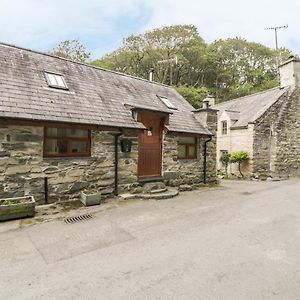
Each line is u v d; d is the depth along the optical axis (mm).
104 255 4410
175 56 30125
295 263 4133
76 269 3916
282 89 18219
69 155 7922
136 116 9289
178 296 3217
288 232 5609
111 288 3395
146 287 3418
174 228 5832
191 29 33094
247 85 34562
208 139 12031
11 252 4492
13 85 7418
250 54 37625
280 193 10586
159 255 4410
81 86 9328
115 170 8852
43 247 4719
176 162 10883
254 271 3861
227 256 4379
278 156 17047
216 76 36469
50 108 7441
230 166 18438
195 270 3885
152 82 13547
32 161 7113
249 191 11008
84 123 7695
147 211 7250
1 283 3521
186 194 9906
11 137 6785
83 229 5703
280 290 3357
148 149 10094
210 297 3195
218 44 37906
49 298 3182
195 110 12539
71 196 7840
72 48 29125
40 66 9016
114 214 6887
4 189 6660
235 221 6410
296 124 17844
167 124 10352
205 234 5453
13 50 8961
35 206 6895
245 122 17344
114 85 10844
